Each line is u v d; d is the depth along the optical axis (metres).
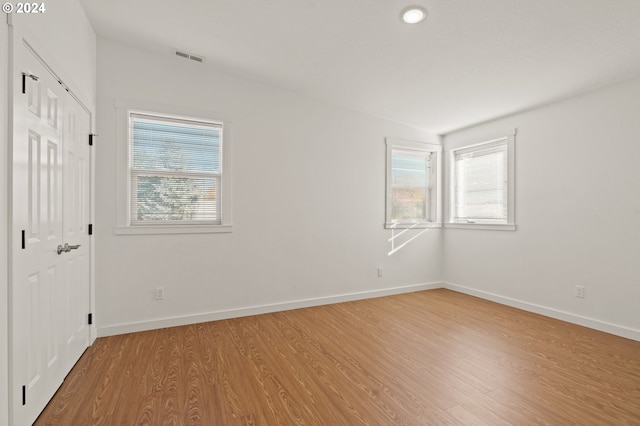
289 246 3.71
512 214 3.78
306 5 2.30
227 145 3.38
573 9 2.04
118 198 2.92
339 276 4.01
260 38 2.76
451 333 2.93
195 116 3.22
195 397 1.91
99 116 2.86
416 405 1.82
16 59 1.47
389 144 4.35
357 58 2.95
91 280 2.69
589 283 3.07
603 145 2.97
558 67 2.71
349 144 4.08
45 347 1.81
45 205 1.80
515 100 3.40
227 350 2.56
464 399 1.88
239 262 3.44
